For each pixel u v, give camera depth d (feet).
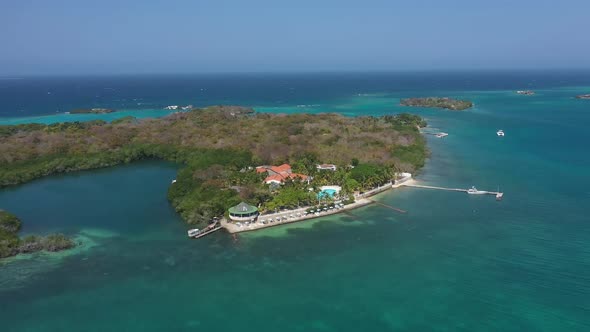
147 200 393.50
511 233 305.53
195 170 433.07
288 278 249.55
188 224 329.93
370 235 306.35
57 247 286.46
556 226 316.19
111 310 220.84
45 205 382.22
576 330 202.18
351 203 367.45
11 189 435.94
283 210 350.02
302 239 301.02
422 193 398.62
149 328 206.59
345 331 203.00
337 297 230.48
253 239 301.63
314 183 389.19
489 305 221.66
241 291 236.84
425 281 244.63
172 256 277.85
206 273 256.11
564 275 247.91
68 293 236.02
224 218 336.70
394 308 220.23
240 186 388.37
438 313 215.92
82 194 415.23
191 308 222.07
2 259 272.72
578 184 419.95
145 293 235.61
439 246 287.28
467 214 343.46
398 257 272.92
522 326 205.46
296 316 214.48
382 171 413.18
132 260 272.92
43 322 211.20
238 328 206.18
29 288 240.73
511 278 246.06
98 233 316.40
